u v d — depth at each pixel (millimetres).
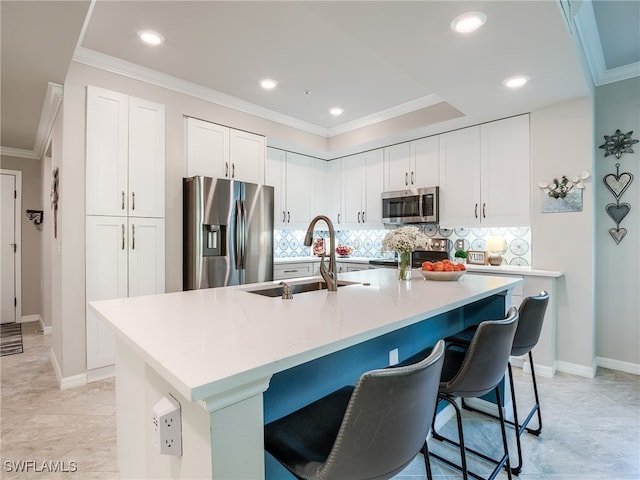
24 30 1940
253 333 1083
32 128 3598
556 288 2990
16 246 4734
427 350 1964
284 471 1345
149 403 1211
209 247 3170
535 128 3102
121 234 2809
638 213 2891
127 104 2848
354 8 1727
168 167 3102
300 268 4375
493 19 1812
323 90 3348
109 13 2170
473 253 3580
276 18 2236
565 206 2941
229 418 810
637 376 2869
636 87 2887
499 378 1425
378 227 4426
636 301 2916
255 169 3771
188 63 2826
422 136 3922
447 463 1773
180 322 1223
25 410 2312
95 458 1835
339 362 1549
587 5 2156
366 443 808
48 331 4184
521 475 1715
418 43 2041
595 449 1917
